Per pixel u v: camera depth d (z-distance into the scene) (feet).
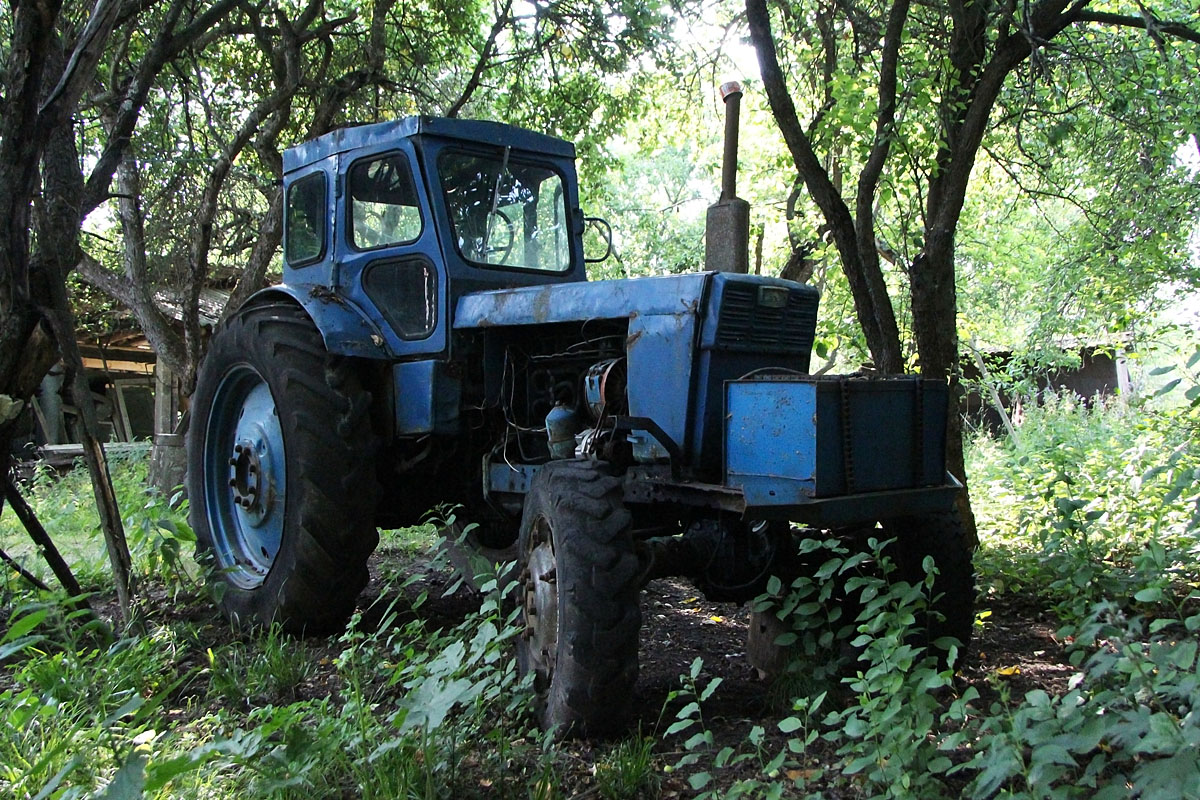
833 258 27.27
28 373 15.26
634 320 13.38
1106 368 57.36
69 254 16.60
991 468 26.53
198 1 27.63
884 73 17.81
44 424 49.26
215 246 36.99
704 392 12.69
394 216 16.70
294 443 15.62
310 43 36.68
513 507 15.52
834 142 22.84
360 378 16.65
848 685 12.28
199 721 11.39
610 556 10.95
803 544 11.41
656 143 41.86
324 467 15.44
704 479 12.75
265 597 16.19
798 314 13.58
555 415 14.08
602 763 10.19
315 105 34.96
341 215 17.34
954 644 9.74
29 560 21.04
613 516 11.25
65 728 10.56
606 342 14.20
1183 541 18.15
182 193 33.30
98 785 9.44
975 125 18.47
